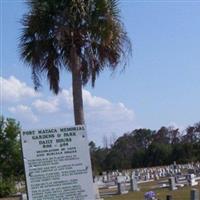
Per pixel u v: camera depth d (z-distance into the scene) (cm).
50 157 1308
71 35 1941
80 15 1900
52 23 1930
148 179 5375
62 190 1310
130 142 14375
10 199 4422
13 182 5381
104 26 1925
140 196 3106
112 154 13212
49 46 1961
